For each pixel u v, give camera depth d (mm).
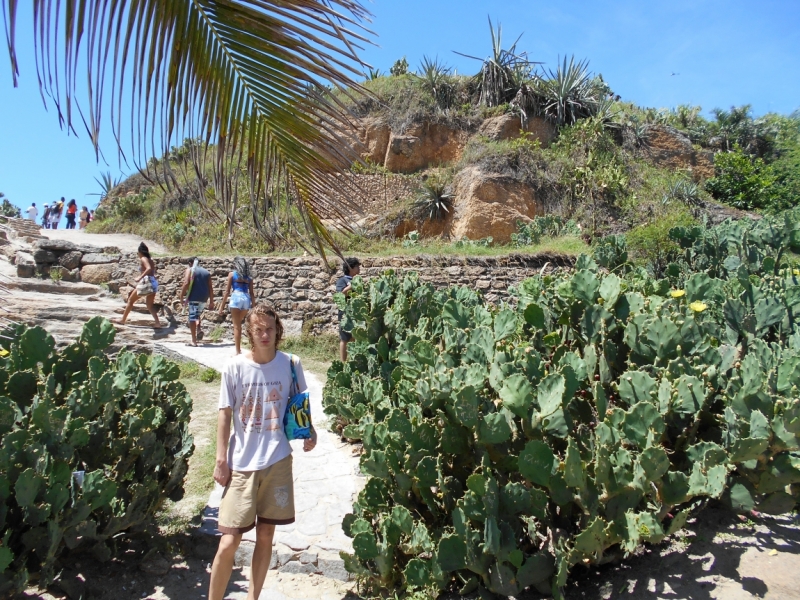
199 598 3494
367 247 15406
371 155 21562
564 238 16109
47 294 11469
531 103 22125
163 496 3896
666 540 3305
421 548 3289
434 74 22516
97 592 3396
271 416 3262
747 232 7273
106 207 24734
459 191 19391
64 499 3061
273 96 2646
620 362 3852
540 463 3006
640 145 22562
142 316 11117
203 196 2762
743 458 3068
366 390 5094
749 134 27047
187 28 2486
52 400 3420
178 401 4211
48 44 2354
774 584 2875
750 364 3250
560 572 2820
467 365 3436
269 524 3221
